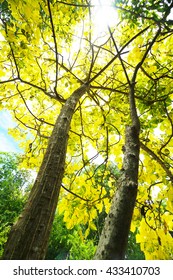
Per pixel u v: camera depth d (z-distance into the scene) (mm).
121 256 1217
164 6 1870
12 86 3264
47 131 3908
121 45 3330
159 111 2807
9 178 19438
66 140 1830
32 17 1993
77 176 3143
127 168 1672
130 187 1511
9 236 1232
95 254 1249
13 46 2234
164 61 2832
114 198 1496
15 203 18594
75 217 2891
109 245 1231
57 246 15742
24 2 1847
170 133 2863
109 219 1371
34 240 1219
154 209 2766
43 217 1320
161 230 2539
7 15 2396
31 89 3492
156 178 2891
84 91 2539
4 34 2184
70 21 2863
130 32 3102
